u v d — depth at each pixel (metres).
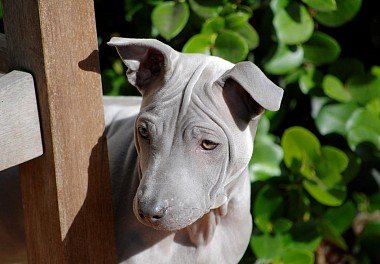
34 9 2.37
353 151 3.94
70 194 2.54
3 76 2.40
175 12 3.66
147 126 2.47
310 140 3.72
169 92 2.48
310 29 3.75
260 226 3.83
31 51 2.42
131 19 3.95
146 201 2.38
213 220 2.76
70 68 2.46
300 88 4.00
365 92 3.95
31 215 2.62
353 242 4.32
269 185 3.84
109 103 3.15
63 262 2.58
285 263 3.84
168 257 2.79
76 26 2.45
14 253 3.14
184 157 2.44
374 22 4.11
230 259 2.92
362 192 4.13
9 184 2.99
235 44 3.61
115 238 2.72
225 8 3.71
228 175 2.54
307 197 3.93
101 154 2.59
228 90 2.51
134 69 2.59
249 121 2.56
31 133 2.45
